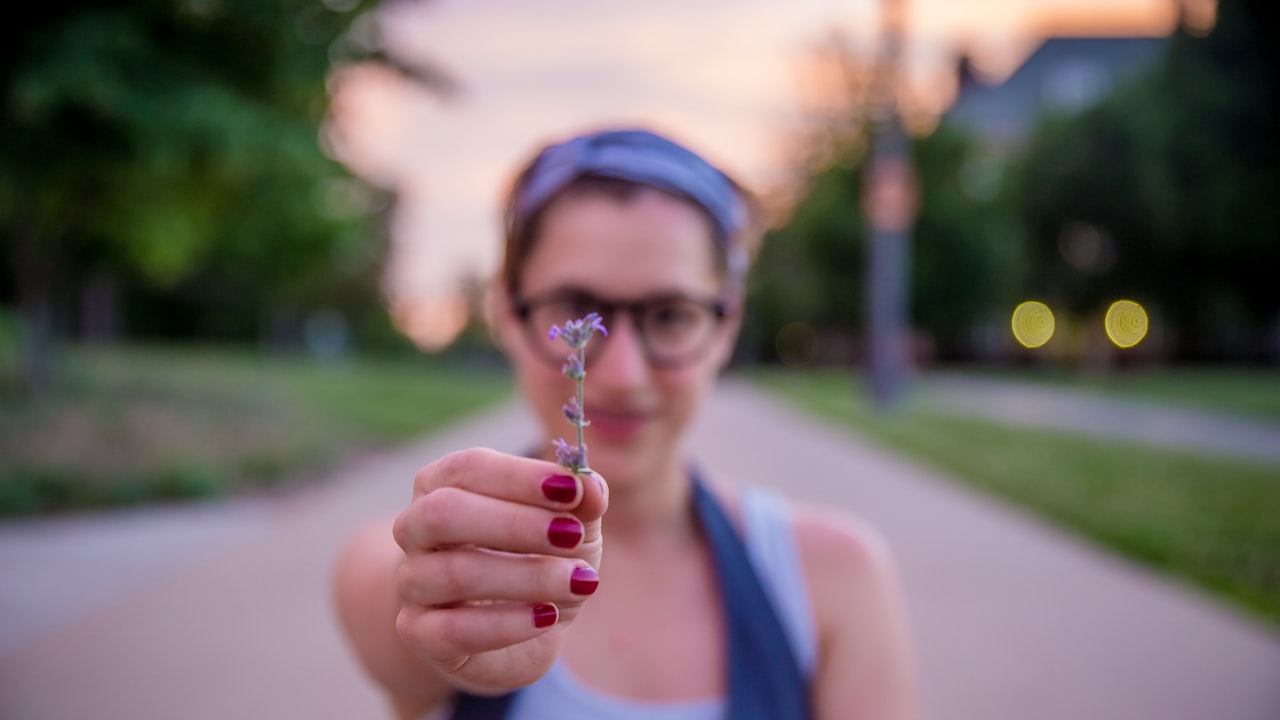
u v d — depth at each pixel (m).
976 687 4.68
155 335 51.47
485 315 1.82
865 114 48.66
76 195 13.92
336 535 8.22
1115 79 45.84
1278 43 34.72
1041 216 46.91
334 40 11.09
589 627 1.46
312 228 15.20
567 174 1.46
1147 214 41.75
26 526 8.60
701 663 1.46
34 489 9.29
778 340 71.69
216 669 4.95
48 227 15.06
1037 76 69.38
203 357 35.75
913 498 10.11
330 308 55.16
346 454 13.80
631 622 1.48
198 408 15.58
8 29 9.57
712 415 23.94
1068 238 47.12
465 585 0.71
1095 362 49.94
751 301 62.19
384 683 1.36
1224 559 7.08
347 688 4.68
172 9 10.31
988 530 8.43
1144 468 11.95
